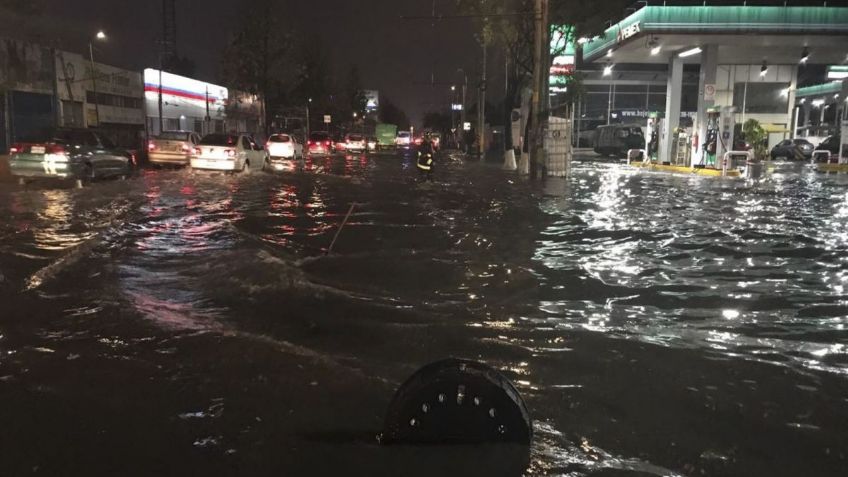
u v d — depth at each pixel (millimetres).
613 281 7551
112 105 38375
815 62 41375
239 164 24938
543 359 4879
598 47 38781
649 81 56812
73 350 4887
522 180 25547
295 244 9766
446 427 3309
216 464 3195
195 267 7906
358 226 11734
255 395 4078
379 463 3186
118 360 4680
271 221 12266
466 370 3355
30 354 4773
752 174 26453
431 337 5371
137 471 3125
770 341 5391
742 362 4859
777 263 8750
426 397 3303
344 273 7758
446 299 6625
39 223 11344
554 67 36312
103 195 16281
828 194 19625
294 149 36188
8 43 28844
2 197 15344
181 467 3166
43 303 6188
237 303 6320
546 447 3436
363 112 104500
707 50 32844
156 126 43781
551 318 5984
